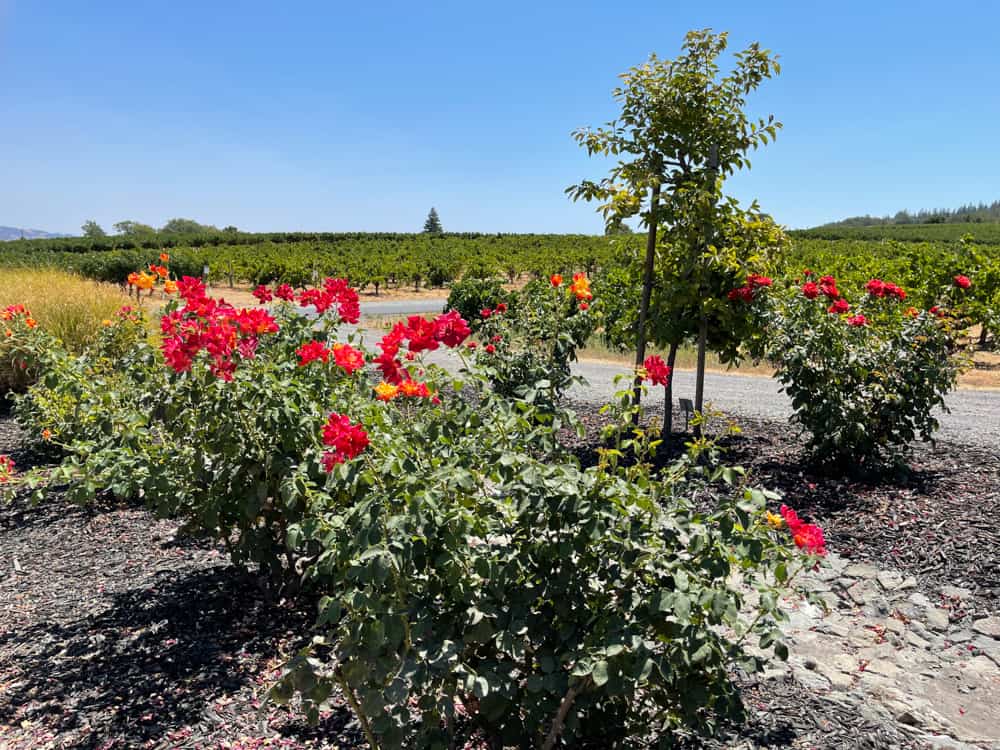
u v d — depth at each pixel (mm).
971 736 2479
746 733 2385
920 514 4473
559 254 44844
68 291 9211
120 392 3848
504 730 1985
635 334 6926
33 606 3367
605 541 1880
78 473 3244
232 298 28188
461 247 56844
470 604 1887
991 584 3619
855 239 67750
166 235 68812
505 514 2051
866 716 2541
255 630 3107
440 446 2293
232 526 3236
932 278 13758
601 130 6191
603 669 1640
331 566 1991
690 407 6402
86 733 2422
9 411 7723
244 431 2910
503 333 5836
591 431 6945
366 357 3344
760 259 6176
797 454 5879
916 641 3203
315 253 49438
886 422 5199
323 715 2504
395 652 1791
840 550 4109
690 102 5906
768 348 5633
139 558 3936
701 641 1748
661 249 6660
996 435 6500
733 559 1864
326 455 2074
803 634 3266
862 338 5320
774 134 5848
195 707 2557
